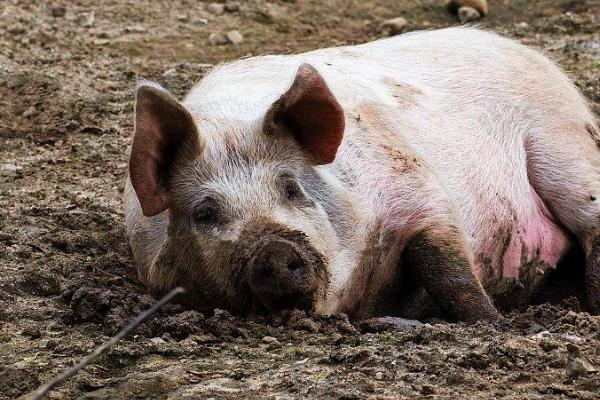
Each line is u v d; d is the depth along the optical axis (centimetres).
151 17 4497
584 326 1969
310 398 1669
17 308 2153
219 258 1989
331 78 2405
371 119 2305
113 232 2597
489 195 2483
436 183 2272
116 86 3681
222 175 2038
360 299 2158
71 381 1792
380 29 4609
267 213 1992
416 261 2209
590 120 2744
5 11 4306
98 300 2072
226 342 1933
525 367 1750
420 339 1895
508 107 2616
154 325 1988
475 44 2730
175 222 2064
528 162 2620
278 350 1880
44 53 3969
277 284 1850
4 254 2428
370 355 1797
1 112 3409
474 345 1838
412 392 1672
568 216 2602
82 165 3103
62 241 2520
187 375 1789
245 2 4728
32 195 2852
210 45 4306
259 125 2088
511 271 2534
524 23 4519
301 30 4566
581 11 4600
